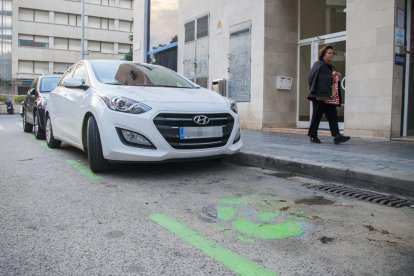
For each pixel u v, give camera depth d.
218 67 12.30
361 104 8.23
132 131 4.97
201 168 5.92
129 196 4.35
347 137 7.38
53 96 7.61
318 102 7.44
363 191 4.62
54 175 5.37
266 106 10.70
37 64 49.66
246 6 11.12
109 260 2.76
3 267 2.65
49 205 4.00
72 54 51.22
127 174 5.44
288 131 10.03
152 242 3.07
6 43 52.47
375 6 7.91
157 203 4.09
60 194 4.42
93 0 51.84
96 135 5.32
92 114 5.41
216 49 12.38
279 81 10.80
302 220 3.59
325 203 4.13
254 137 8.82
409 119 8.16
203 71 13.05
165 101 5.15
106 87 5.60
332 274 2.57
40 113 9.12
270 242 3.09
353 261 2.77
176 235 3.21
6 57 52.50
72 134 6.37
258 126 10.82
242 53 11.30
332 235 3.24
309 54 10.80
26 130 11.58
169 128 5.01
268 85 10.70
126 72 6.33
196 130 5.14
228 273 2.57
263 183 5.01
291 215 3.73
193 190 4.63
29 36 49.09
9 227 3.38
